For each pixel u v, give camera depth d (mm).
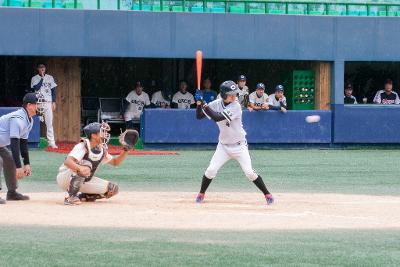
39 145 59938
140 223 25609
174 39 61531
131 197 33875
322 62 64312
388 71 74812
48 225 25016
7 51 59156
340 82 63844
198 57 32344
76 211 28312
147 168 48250
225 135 31344
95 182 31250
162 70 74250
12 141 30016
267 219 26969
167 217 27078
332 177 44438
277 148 62938
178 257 19906
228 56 62312
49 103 58750
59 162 50375
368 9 66750
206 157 55438
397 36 64438
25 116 30312
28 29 59375
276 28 62812
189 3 63688
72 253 20312
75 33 60125
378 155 58250
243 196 34938
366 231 24562
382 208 30672
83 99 69125
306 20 63250
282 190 38250
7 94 70375
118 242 21938
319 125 63281
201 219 26688
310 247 21500
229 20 62219
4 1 60656
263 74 72000
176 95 63938
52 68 62906
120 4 63688
